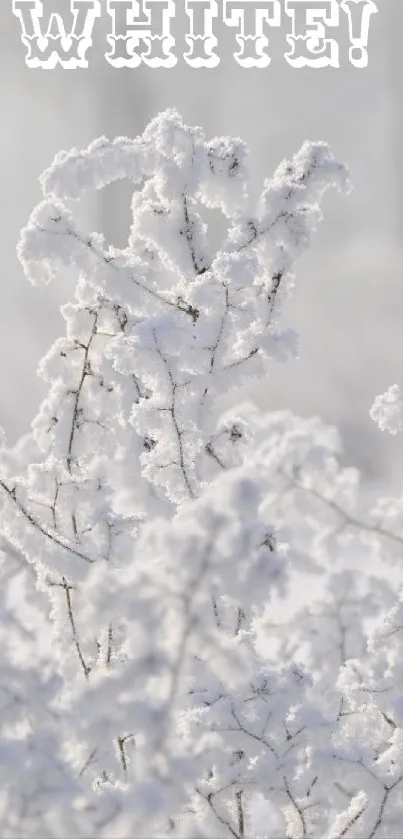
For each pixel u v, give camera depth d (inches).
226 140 77.3
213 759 73.2
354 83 465.4
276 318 77.2
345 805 77.6
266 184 77.8
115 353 74.7
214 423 76.8
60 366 77.7
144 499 77.9
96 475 77.4
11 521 75.6
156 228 77.6
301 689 73.6
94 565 74.0
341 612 80.8
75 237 76.7
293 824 75.2
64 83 447.2
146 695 71.7
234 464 77.6
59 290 317.7
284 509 81.0
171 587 71.1
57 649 75.8
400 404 78.5
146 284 77.2
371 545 81.1
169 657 71.6
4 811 71.7
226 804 74.6
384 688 76.1
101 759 73.0
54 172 76.7
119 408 77.5
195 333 75.8
